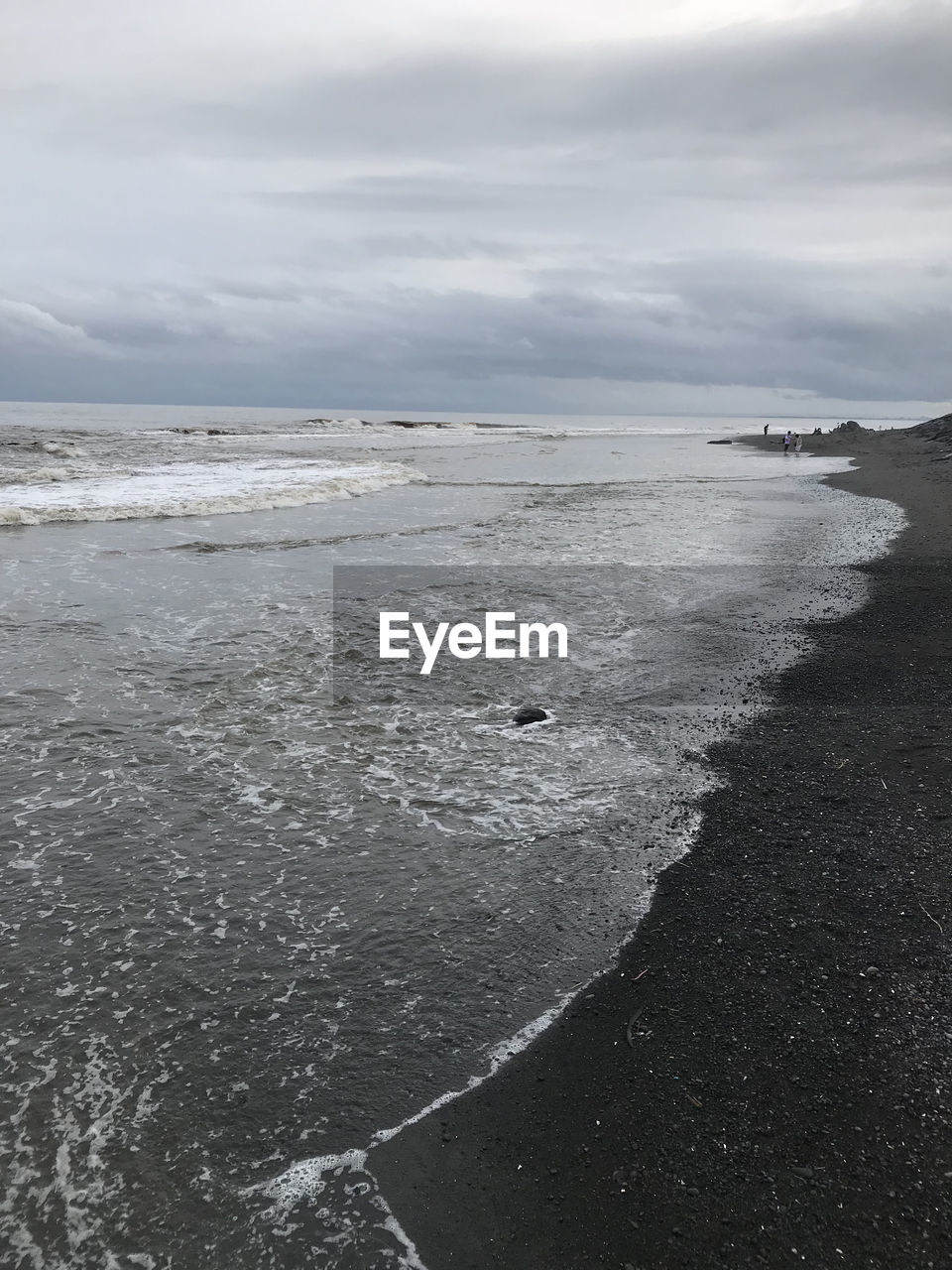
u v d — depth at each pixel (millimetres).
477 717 7434
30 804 5559
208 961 4172
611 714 7570
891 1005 3832
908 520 19156
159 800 5707
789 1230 2826
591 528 17594
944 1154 3074
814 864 5047
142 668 8102
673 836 5480
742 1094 3383
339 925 4504
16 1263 2697
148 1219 2871
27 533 14773
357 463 31297
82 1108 3289
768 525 18484
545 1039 3744
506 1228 2875
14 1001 3830
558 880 4980
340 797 5883
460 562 13633
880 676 8469
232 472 26078
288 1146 3178
